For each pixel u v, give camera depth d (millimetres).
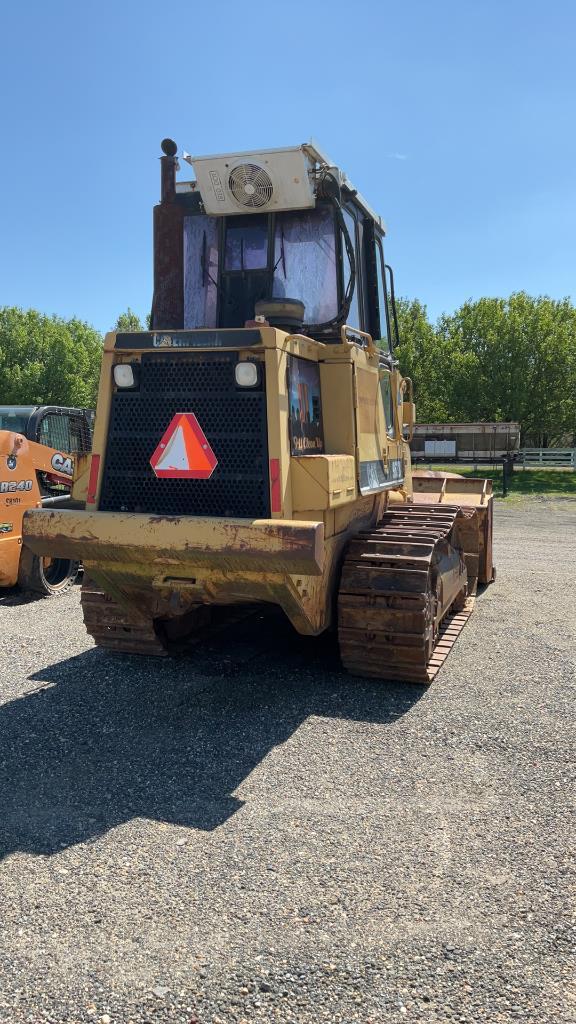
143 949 2488
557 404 35812
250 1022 2182
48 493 8664
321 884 2842
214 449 4289
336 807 3422
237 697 4824
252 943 2512
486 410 36250
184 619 5926
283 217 5277
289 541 3920
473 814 3352
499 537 12914
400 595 4754
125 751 4023
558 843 3109
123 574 4602
